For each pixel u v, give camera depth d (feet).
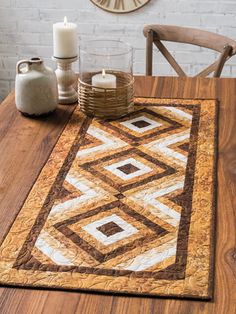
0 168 4.97
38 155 5.18
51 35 10.73
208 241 4.07
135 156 5.17
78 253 3.99
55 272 3.83
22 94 5.70
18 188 4.70
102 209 4.44
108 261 3.92
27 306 3.59
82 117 5.88
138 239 4.11
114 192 4.65
